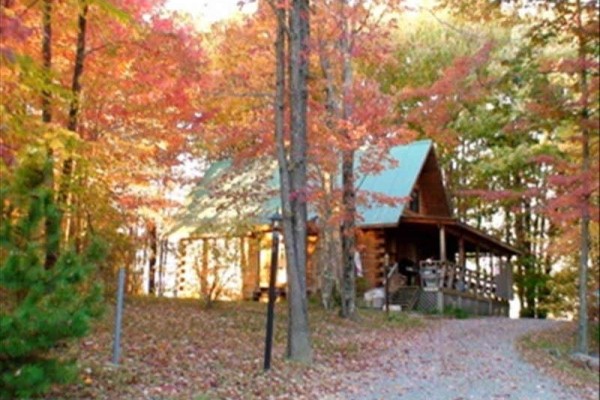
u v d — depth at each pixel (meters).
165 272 18.55
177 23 12.36
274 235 8.94
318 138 13.12
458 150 29.98
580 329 12.68
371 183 20.89
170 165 14.52
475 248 24.61
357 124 13.59
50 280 5.46
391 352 11.08
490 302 23.80
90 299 5.77
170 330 10.45
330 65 14.38
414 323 15.55
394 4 14.82
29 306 5.29
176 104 11.68
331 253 16.44
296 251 9.45
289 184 9.50
